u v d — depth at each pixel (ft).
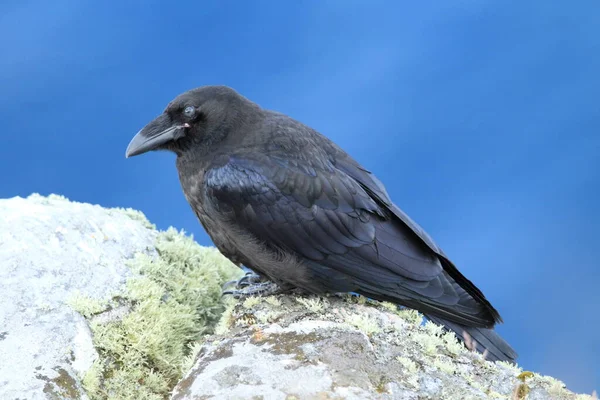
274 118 38.91
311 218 35.24
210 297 40.91
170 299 38.06
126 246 39.60
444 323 35.60
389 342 31.55
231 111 38.29
